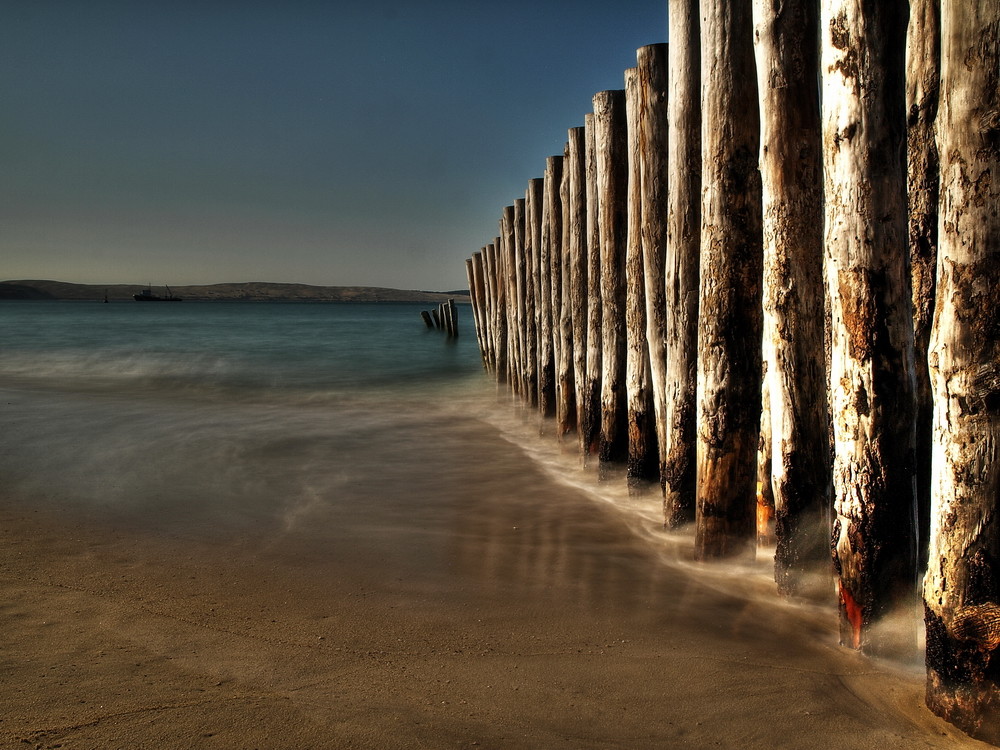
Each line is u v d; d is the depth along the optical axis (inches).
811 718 95.1
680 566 159.0
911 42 116.7
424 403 458.3
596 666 111.0
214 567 156.9
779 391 132.7
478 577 153.8
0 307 4005.9
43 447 289.6
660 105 182.1
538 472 260.5
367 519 200.1
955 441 87.2
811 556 135.3
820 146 127.4
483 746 87.6
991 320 83.8
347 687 102.3
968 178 84.0
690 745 89.1
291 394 499.5
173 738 87.4
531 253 372.2
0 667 105.4
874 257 106.4
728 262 143.1
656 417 199.5
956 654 89.6
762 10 127.3
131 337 1149.7
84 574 150.1
